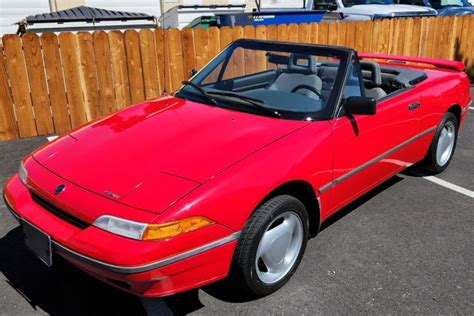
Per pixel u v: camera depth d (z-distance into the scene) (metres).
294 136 3.10
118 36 6.34
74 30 7.90
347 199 3.68
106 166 2.83
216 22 9.27
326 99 3.44
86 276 3.28
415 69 4.88
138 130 3.23
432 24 9.25
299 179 3.01
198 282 2.62
